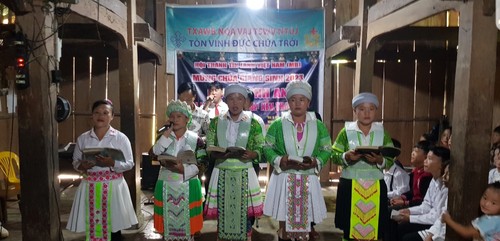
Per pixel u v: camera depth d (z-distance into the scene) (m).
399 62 7.65
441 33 5.65
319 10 7.30
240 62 7.50
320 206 3.62
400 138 7.76
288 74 7.48
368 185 3.49
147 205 5.99
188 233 3.70
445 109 7.71
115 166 3.66
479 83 2.98
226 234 3.73
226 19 7.35
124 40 5.01
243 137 3.71
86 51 7.19
